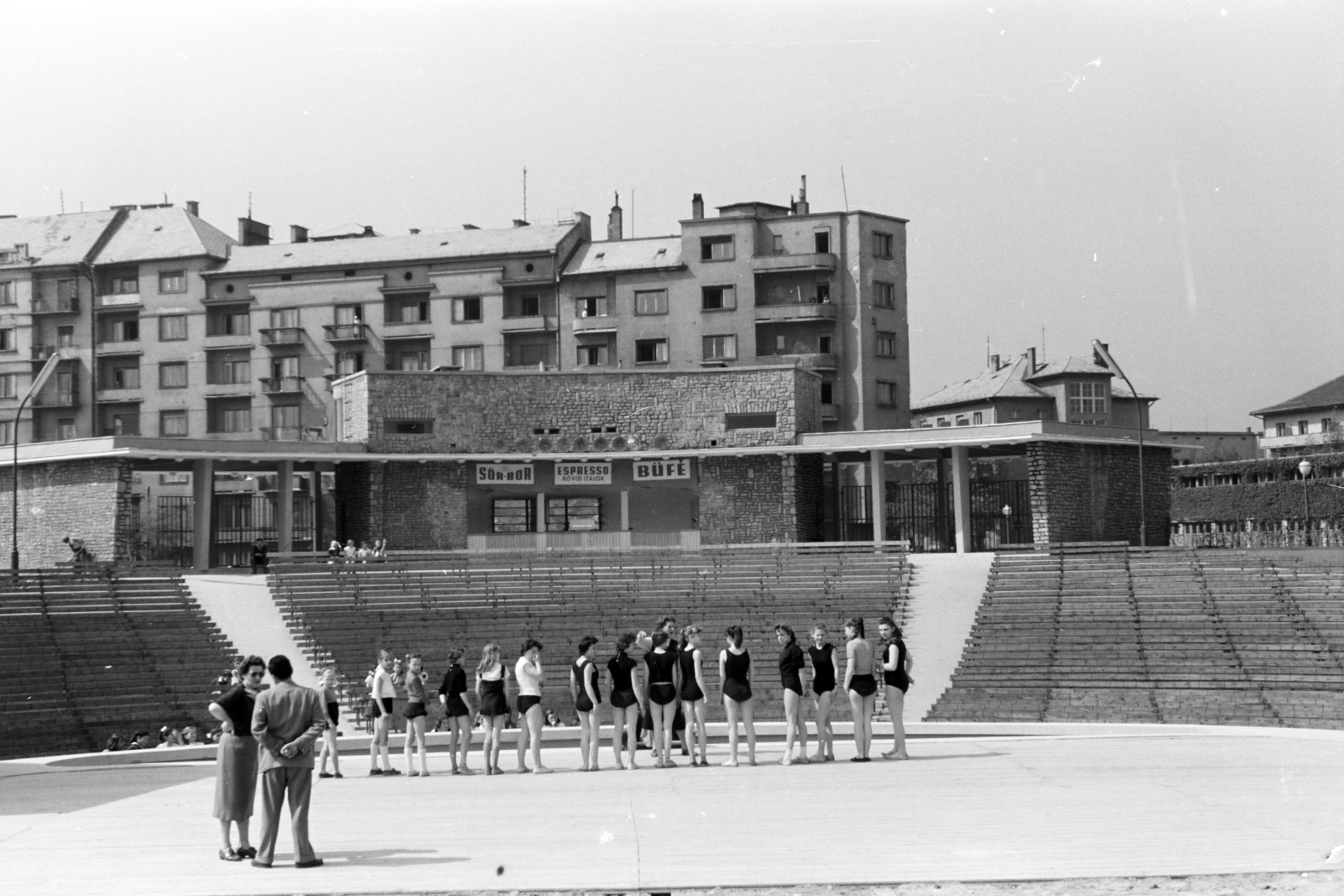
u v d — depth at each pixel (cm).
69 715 4547
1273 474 8856
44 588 5462
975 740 3366
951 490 7406
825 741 2891
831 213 10525
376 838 2058
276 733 1841
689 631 2888
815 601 5841
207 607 5666
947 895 1662
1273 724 4419
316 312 11050
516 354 10869
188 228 11556
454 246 11025
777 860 1845
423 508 6869
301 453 6631
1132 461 6794
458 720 3003
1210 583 5456
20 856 1955
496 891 1697
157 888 1725
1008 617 5500
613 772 2811
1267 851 1872
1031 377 11388
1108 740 3303
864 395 10425
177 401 11219
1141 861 1817
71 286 11388
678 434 6962
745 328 10450
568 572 6178
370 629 5544
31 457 6456
